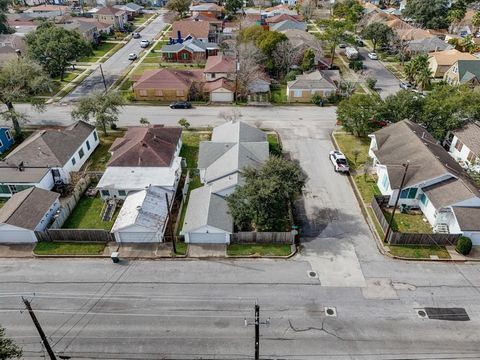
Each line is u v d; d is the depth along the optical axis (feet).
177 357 80.74
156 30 360.07
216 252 107.96
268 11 399.24
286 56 236.84
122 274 100.99
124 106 202.18
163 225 111.86
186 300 93.56
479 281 99.25
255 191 106.93
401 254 107.24
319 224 119.03
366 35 293.84
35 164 134.72
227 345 82.99
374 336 85.05
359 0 472.85
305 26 320.09
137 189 126.11
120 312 90.58
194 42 274.16
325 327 86.99
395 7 472.03
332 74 231.50
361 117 161.89
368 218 121.60
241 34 267.18
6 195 131.64
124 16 377.71
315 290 96.37
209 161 138.51
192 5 422.41
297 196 130.41
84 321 88.38
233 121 165.89
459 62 227.40
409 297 94.58
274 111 198.18
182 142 165.17
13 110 161.38
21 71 168.14
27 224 108.88
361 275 100.83
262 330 86.07
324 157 155.43
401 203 125.80
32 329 86.48
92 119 183.32
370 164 147.13
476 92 157.69
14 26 330.13
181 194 132.36
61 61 227.20
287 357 80.43
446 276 100.68
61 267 103.14
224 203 118.62
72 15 385.29
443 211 112.47
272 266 103.50
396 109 162.20
